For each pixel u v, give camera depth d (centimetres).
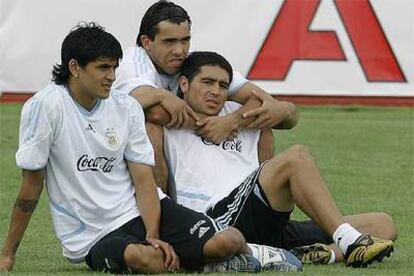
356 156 4781
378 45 5838
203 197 2533
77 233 2350
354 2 5794
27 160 2294
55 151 2320
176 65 2588
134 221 2358
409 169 4469
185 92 2594
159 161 2547
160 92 2534
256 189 2475
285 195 2466
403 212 3547
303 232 2589
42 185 2339
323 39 5812
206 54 2584
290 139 5200
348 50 5831
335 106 5894
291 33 5784
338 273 2323
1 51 5800
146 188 2375
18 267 2478
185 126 2556
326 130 5425
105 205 2350
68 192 2334
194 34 5728
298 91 5838
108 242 2294
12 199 3738
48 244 2898
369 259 2391
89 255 2336
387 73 5872
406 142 5162
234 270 2338
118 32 5700
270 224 2489
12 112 5734
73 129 2319
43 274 2309
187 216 2358
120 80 2580
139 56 2605
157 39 2580
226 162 2573
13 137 5156
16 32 5772
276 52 5791
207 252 2317
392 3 5781
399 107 5938
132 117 2378
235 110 2644
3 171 4294
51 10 5738
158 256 2283
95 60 2284
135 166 2378
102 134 2342
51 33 5756
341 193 3919
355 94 5884
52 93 2312
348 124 5578
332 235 2417
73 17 5725
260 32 5753
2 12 5772
